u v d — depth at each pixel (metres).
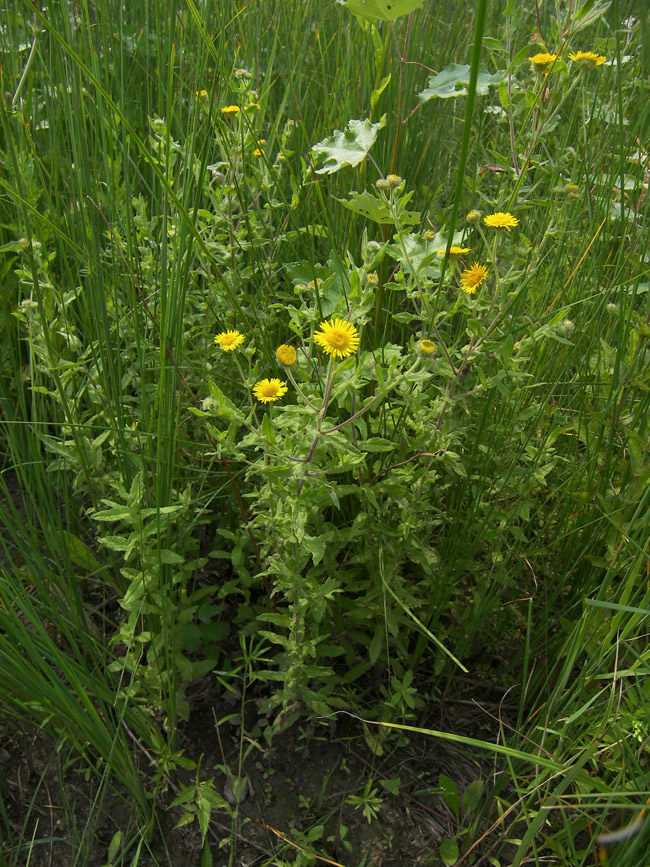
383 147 0.63
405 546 0.49
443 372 0.45
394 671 0.55
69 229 0.53
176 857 0.47
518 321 0.52
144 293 0.56
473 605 0.55
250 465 0.41
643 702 0.38
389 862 0.47
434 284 0.45
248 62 0.70
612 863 0.37
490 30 0.83
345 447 0.38
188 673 0.48
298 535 0.40
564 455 0.59
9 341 0.55
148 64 0.69
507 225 0.42
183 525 0.52
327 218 0.58
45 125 0.60
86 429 0.53
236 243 0.56
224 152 0.56
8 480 0.64
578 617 0.53
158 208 0.62
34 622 0.42
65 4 0.52
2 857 0.41
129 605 0.43
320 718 0.53
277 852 0.47
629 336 0.51
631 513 0.47
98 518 0.41
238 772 0.51
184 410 0.57
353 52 0.72
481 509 0.54
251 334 0.54
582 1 0.47
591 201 0.59
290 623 0.46
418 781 0.51
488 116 0.80
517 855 0.39
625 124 0.65
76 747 0.47
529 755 0.34
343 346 0.35
